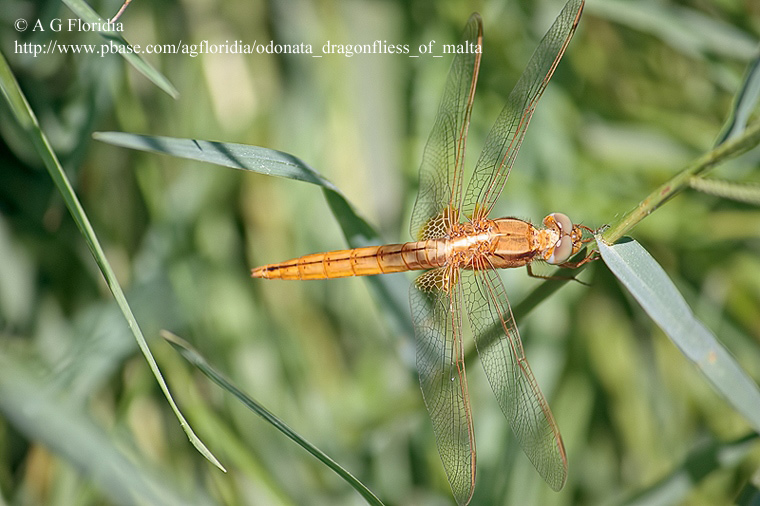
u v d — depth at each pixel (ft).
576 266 1.79
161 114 1.92
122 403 1.87
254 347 1.91
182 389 1.89
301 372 1.92
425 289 1.84
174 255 1.91
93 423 1.84
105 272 1.74
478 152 1.92
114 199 1.92
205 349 1.91
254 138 1.92
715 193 1.72
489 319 1.83
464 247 1.84
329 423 1.91
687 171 1.73
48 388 1.85
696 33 1.89
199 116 1.92
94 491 1.87
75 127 1.89
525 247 1.84
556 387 1.92
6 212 1.90
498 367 1.82
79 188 1.92
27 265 1.90
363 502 1.90
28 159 1.90
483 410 1.91
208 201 1.92
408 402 1.88
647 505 1.82
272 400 1.91
